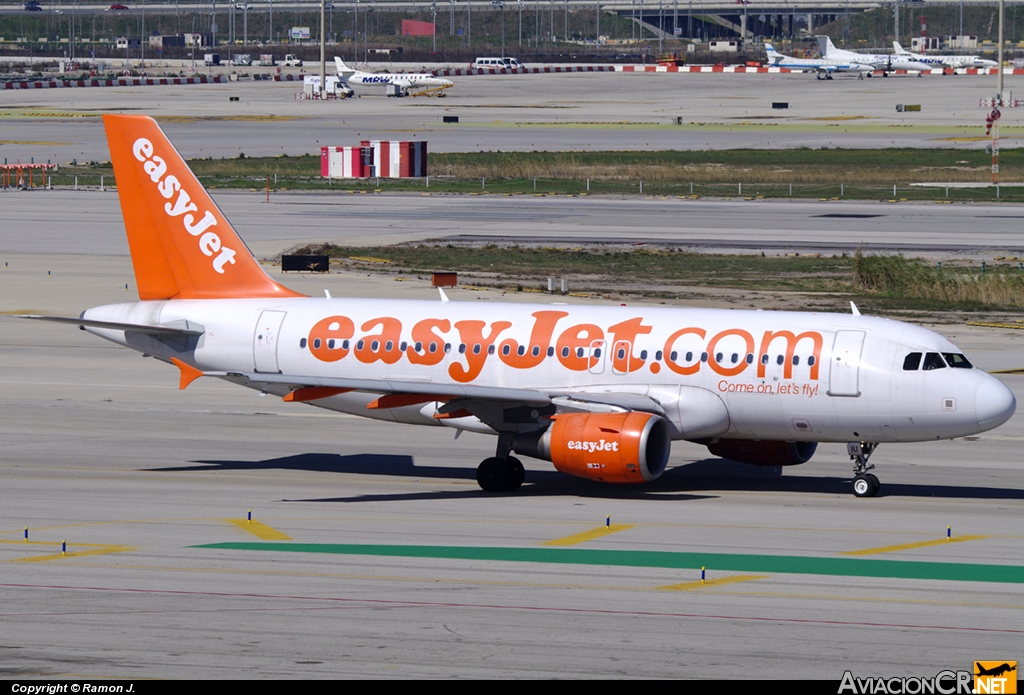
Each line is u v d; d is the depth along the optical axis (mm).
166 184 147500
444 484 136375
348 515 119375
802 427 128875
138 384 194750
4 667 75750
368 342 140000
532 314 138000
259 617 86000
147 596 91062
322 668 75938
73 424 166375
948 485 135750
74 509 120875
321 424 170250
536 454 130375
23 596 90938
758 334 129875
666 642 81062
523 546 106938
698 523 116562
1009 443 158875
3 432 160500
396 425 170125
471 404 132500
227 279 148375
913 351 125062
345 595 91500
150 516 118188
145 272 150375
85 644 80125
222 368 145500
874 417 125562
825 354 126688
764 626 84562
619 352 132500
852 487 135125
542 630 83438
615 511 121938
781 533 112500
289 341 142375
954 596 92062
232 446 155375
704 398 129625
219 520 116812
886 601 90688
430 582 95188
